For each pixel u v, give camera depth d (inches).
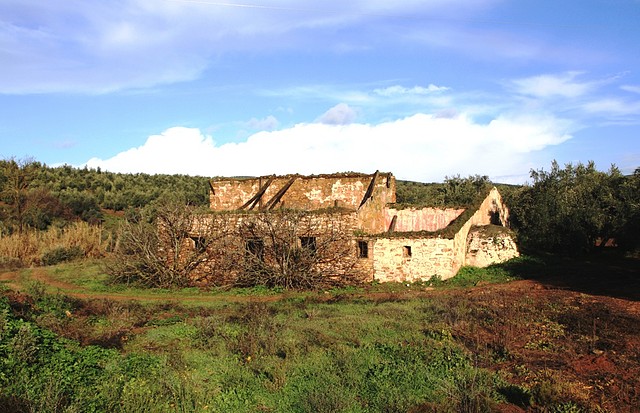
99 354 439.8
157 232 997.8
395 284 914.1
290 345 477.4
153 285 962.1
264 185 1167.6
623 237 984.9
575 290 764.6
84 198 2206.0
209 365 432.5
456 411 339.9
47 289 920.9
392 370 414.0
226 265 959.0
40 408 313.3
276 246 933.2
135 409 333.7
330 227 949.8
